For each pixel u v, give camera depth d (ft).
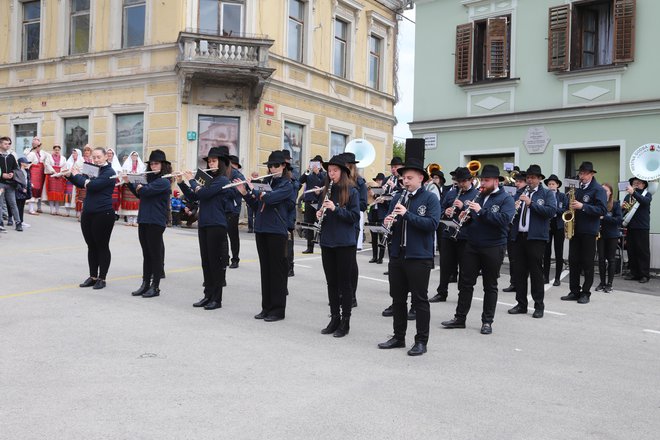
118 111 70.59
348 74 83.92
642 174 40.60
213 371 19.06
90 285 31.53
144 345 21.58
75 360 19.62
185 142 66.85
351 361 20.94
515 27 53.16
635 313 31.24
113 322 24.62
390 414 16.15
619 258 44.27
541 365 21.48
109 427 14.60
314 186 43.75
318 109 78.59
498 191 26.35
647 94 47.01
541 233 29.50
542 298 29.73
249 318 26.61
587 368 21.35
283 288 26.48
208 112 67.46
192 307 28.14
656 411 17.33
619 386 19.47
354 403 16.84
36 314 25.35
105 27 71.87
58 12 74.84
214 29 68.69
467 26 55.21
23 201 50.90
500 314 30.12
